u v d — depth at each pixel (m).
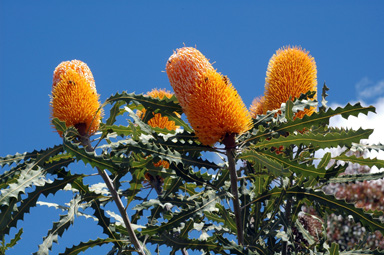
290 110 2.60
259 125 2.64
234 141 2.44
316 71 3.20
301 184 2.99
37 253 2.42
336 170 2.72
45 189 2.55
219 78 2.41
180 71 2.40
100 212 2.87
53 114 2.76
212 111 2.31
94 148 2.74
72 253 2.78
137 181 2.75
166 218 2.96
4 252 2.97
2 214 2.32
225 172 2.63
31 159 2.69
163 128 2.97
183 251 3.39
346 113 2.37
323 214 2.96
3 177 2.63
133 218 3.10
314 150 3.16
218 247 2.68
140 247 2.75
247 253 2.54
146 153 2.34
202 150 2.51
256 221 3.02
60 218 2.63
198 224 3.09
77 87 2.73
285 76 3.08
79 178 2.79
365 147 2.82
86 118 2.74
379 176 2.88
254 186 3.15
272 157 2.50
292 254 3.05
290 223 3.16
